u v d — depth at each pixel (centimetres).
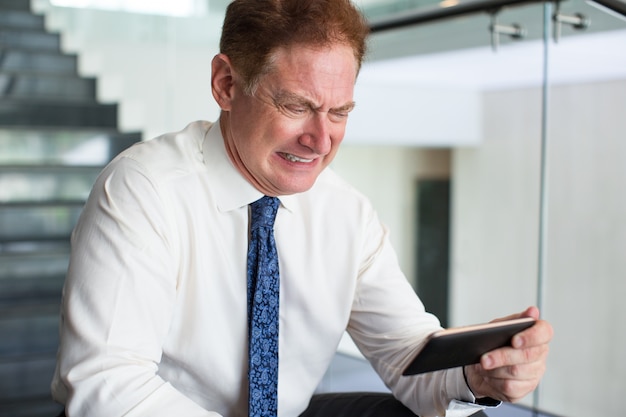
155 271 120
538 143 453
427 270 656
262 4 114
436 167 559
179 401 112
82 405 110
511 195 511
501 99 450
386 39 387
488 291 575
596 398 358
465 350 117
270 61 114
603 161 354
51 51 438
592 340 383
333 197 143
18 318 283
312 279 139
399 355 141
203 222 129
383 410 144
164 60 388
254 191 130
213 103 369
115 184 123
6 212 329
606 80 331
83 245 119
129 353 114
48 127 375
